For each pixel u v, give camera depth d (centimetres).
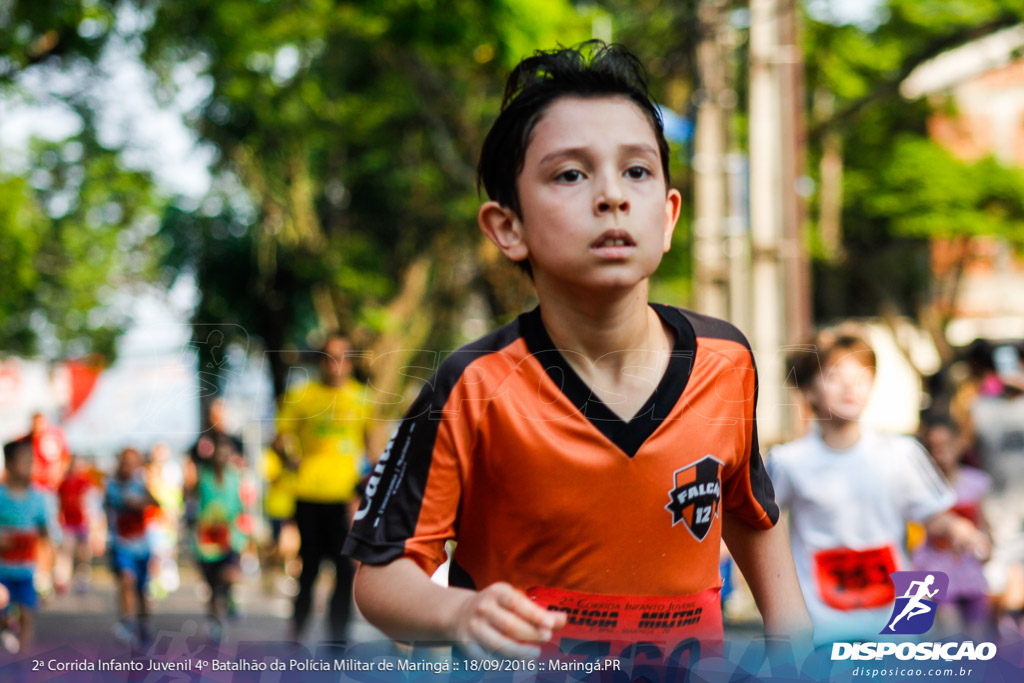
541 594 266
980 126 4653
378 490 271
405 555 263
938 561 838
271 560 1750
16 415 1889
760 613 303
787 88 1399
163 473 1939
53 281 3178
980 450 964
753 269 1385
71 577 2009
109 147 2097
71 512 1966
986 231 3953
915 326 4366
